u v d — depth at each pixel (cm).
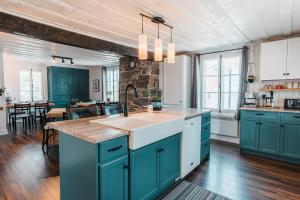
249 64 396
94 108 274
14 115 568
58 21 275
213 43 405
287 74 326
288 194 221
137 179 177
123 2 212
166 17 257
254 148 345
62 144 183
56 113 409
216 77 458
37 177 261
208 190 231
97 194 144
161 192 219
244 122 356
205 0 208
